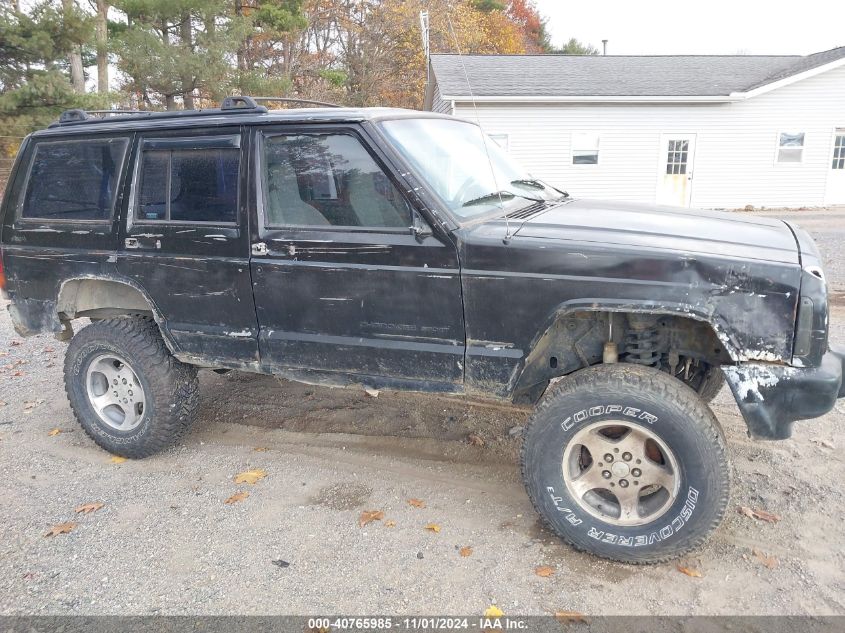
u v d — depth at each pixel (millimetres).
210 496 3822
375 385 3490
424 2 28891
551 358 3338
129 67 19047
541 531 3375
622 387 2922
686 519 2896
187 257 3793
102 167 4059
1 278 4477
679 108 19328
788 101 19312
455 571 3068
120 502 3785
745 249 2893
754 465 3920
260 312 3678
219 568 3143
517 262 3029
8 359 6703
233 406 5109
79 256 4121
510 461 4133
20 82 17234
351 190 3383
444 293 3195
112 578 3100
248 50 28703
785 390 2777
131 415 4270
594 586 2939
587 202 3910
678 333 3199
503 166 4176
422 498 3732
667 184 19922
